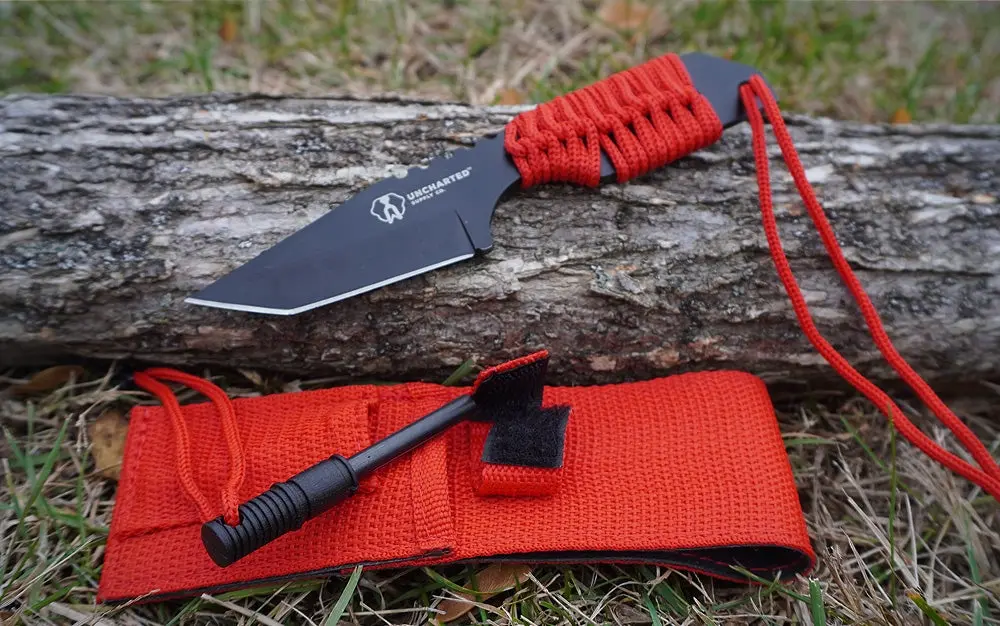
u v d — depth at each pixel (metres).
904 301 0.33
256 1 0.44
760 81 0.33
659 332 0.33
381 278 0.31
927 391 0.31
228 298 0.31
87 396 0.33
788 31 0.45
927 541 0.33
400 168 0.33
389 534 0.30
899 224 0.33
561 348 0.33
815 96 0.43
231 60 0.43
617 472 0.31
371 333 0.32
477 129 0.34
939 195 0.34
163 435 0.32
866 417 0.35
